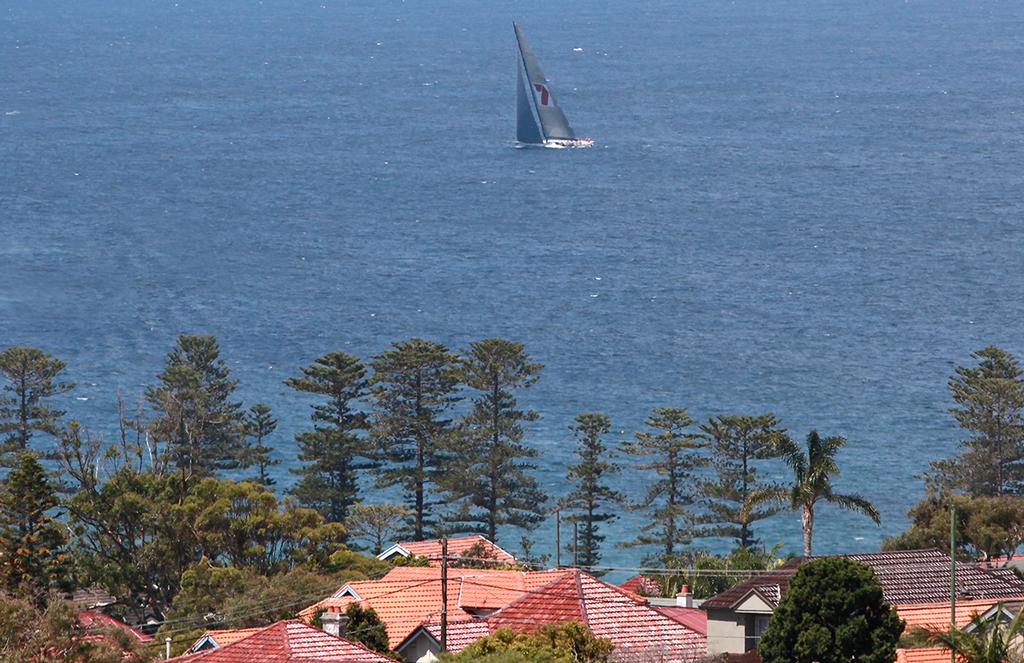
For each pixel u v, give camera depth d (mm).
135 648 194375
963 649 175375
